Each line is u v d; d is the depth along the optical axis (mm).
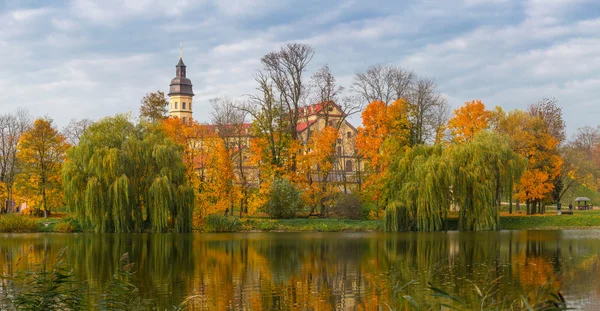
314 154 63156
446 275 29969
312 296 25250
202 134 65000
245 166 69062
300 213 64312
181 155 54594
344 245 43562
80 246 42344
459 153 54312
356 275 30188
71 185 50438
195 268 32406
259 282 28406
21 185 63938
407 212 54875
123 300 23000
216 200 61406
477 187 53156
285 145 65750
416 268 32281
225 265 33594
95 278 28781
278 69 66688
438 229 53875
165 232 51938
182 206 52281
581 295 25344
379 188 60219
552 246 41969
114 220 50688
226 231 55344
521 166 54469
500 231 54344
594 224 59062
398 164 57844
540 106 69125
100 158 50250
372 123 64125
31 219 54875
